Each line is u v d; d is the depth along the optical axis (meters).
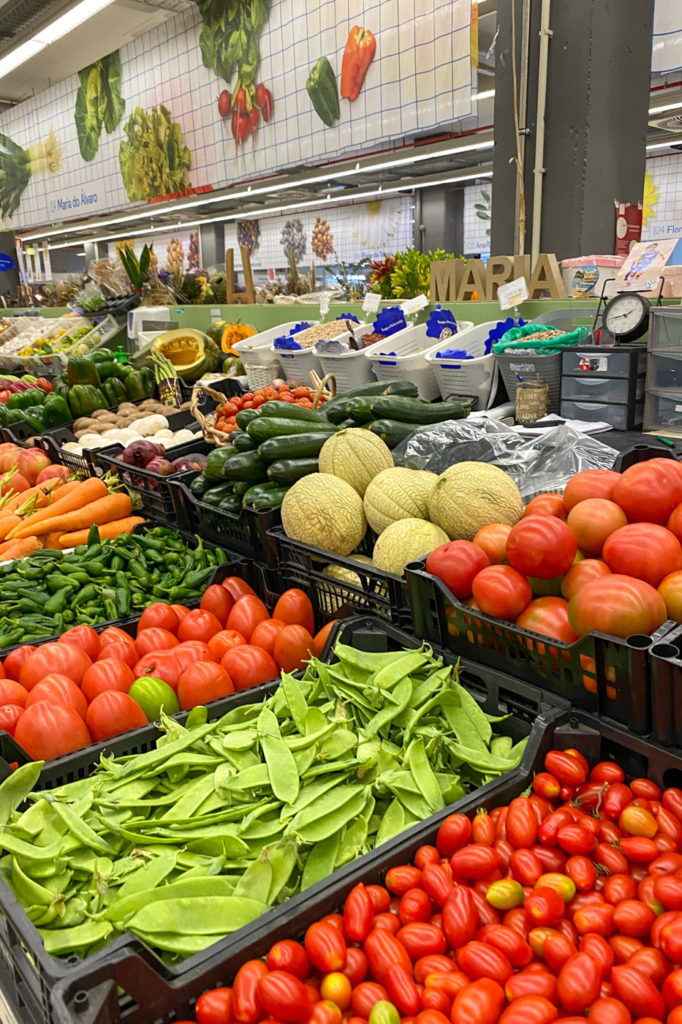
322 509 2.29
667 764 1.34
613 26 4.21
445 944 1.08
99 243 14.98
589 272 3.92
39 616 2.46
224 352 5.78
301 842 1.26
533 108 4.52
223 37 6.28
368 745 1.48
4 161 10.41
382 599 2.06
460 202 13.23
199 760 1.49
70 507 3.23
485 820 1.26
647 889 1.12
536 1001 0.93
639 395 3.14
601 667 1.43
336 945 1.04
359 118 5.38
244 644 1.96
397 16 4.87
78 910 1.21
